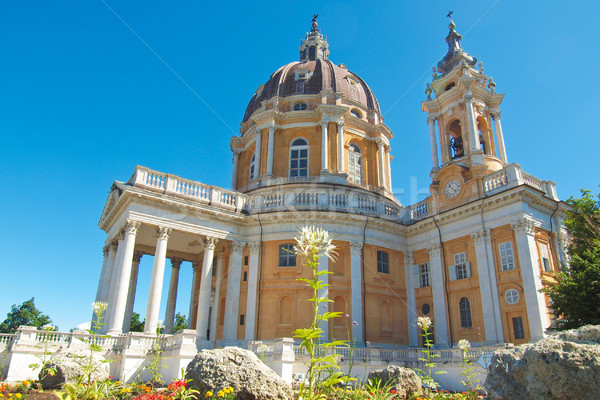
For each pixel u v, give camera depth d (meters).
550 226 23.70
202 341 23.47
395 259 28.31
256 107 38.25
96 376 13.05
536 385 6.46
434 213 27.64
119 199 24.09
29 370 16.80
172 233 27.48
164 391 11.37
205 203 25.86
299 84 37.09
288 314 25.30
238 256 26.41
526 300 21.28
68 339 18.62
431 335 26.50
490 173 25.31
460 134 32.41
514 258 22.56
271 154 33.62
